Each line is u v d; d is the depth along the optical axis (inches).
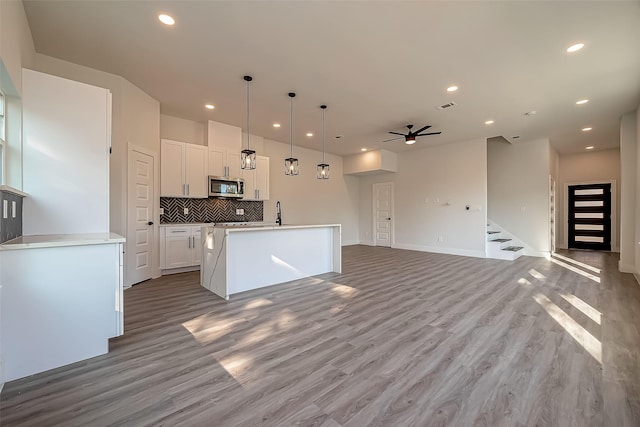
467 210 269.1
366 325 103.3
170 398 62.9
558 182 324.8
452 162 279.7
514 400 62.5
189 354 82.3
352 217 362.6
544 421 56.1
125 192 152.4
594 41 113.9
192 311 117.2
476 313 115.6
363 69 137.9
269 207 272.8
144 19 103.4
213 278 144.1
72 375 71.1
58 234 98.7
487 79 146.8
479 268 206.5
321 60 130.3
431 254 275.7
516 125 220.7
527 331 98.3
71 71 133.9
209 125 212.7
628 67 133.4
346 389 66.6
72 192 101.7
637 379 70.1
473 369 75.0
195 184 204.1
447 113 195.8
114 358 79.6
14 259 68.8
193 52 124.7
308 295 138.9
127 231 154.1
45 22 105.0
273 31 110.0
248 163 153.9
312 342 90.1
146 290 148.5
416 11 98.3
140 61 132.5
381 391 65.9
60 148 99.9
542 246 264.1
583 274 187.0
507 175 286.4
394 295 139.4
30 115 95.3
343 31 109.7
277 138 266.4
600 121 209.8
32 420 55.9
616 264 223.1
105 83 143.0
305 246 175.0
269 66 135.9
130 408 59.6
